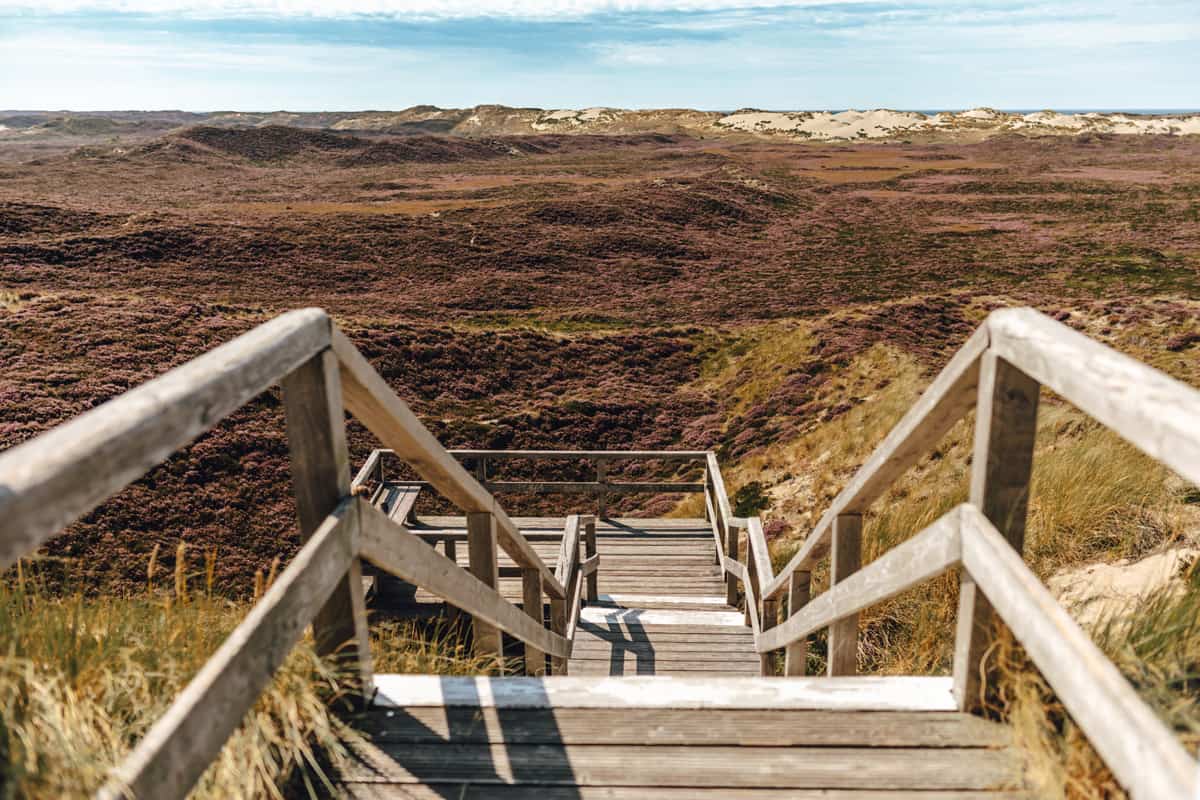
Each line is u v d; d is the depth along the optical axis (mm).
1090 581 3670
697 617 5988
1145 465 4727
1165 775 933
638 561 8289
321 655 1863
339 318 23344
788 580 3453
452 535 6504
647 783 1725
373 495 8891
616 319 27891
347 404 1810
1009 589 1383
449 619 5473
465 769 1780
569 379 21812
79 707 1533
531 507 15562
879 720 1842
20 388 14883
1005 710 1775
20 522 778
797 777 1710
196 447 13391
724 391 20297
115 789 1014
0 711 1317
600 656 5344
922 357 16547
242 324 19953
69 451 866
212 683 1225
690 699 1954
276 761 1729
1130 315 17016
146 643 2033
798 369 18391
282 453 13914
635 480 16203
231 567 11188
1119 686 1085
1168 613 2242
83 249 32188
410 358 21156
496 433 18000
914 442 1829
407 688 2029
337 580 1630
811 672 4746
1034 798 1581
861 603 2129
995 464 1541
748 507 11422
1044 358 1262
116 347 17422
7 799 1085
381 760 1807
